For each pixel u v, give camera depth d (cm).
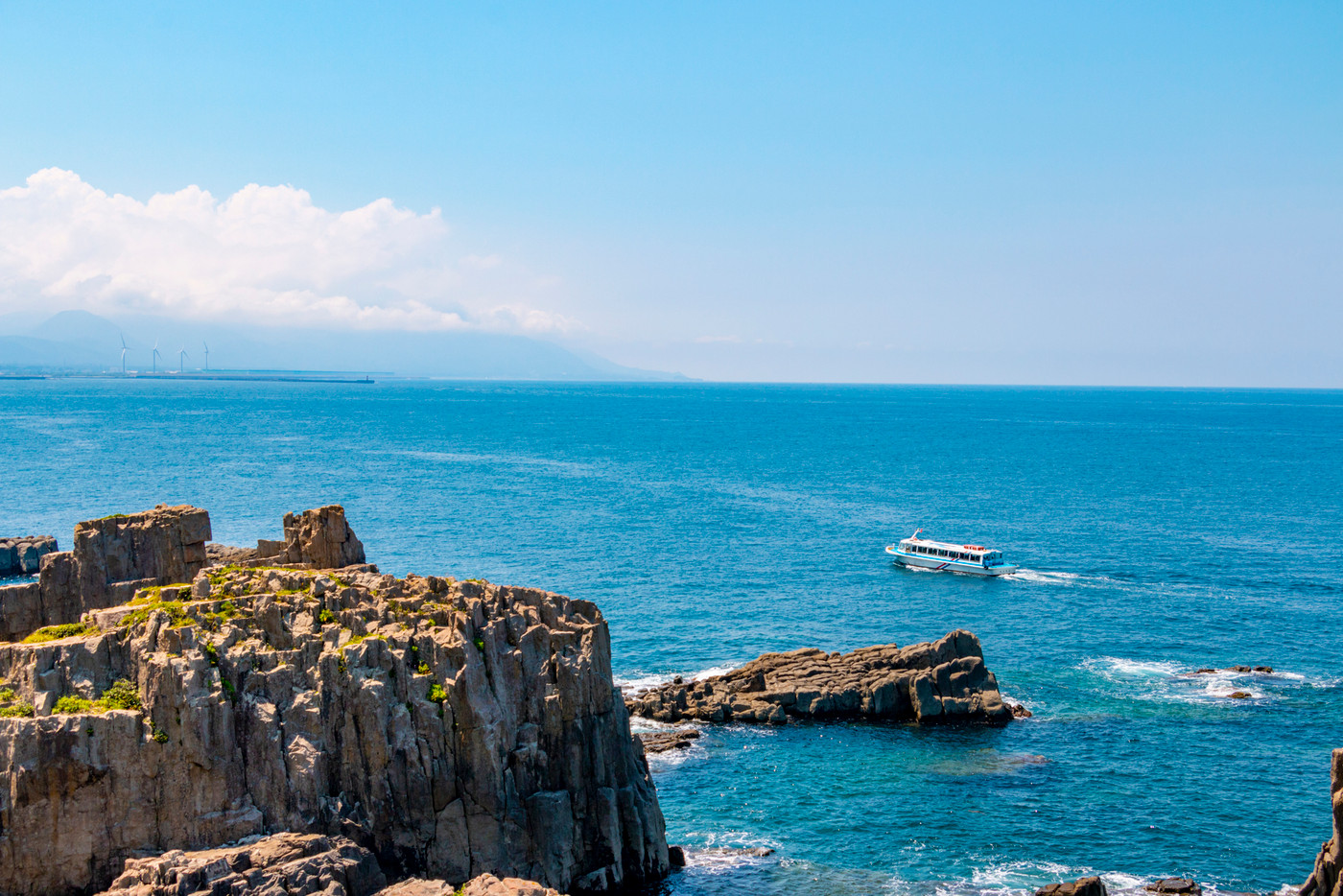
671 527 17038
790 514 18775
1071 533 17262
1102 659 10056
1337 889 4597
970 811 6694
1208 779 7169
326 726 4991
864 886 5762
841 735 7950
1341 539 16775
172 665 4759
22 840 4556
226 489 19975
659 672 9400
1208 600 12519
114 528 6900
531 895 4503
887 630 11069
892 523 18075
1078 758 7525
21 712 4728
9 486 19725
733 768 7325
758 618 11431
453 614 5372
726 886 5747
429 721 5097
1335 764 4681
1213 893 5722
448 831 5119
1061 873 5944
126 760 4678
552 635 5547
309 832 4850
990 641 10681
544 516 17750
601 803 5497
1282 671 9681
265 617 5294
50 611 6775
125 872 4403
